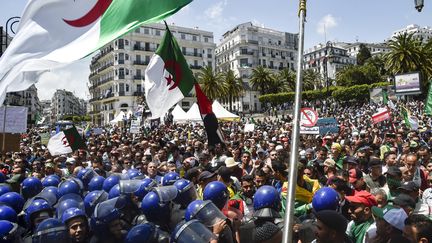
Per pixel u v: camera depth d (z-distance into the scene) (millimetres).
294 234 3484
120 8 4848
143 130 23203
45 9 4727
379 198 3844
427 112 13789
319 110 47656
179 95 7223
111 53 74750
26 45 4688
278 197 3402
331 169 5801
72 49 4727
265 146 11656
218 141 7445
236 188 5398
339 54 122062
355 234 3658
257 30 92500
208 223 3072
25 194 4586
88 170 5355
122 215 3574
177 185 3791
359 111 38719
